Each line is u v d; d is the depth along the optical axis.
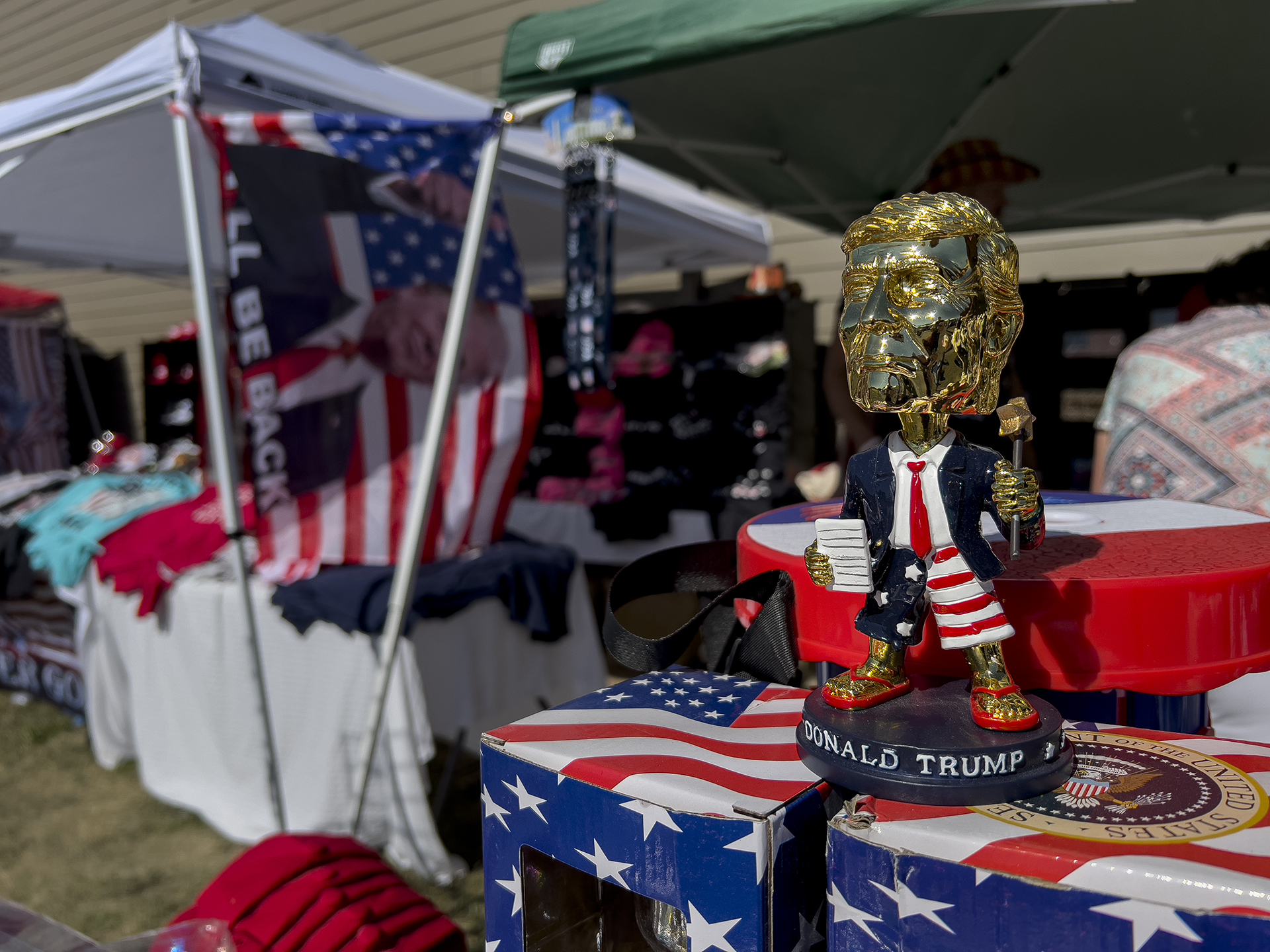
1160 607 0.73
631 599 0.98
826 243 5.51
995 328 0.66
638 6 1.97
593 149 2.58
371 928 0.80
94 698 3.52
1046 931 0.51
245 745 2.79
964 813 0.57
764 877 0.57
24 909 0.73
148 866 2.72
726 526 4.37
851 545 0.67
